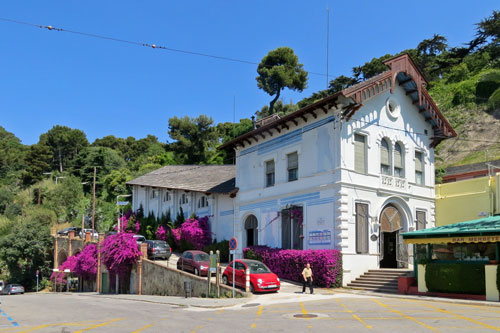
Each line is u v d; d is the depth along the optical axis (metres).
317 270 25.03
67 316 18.88
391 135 29.06
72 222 76.06
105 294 37.66
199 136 81.50
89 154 98.62
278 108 81.50
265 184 32.56
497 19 79.00
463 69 74.69
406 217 28.92
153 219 48.97
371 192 27.11
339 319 14.56
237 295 23.16
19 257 59.16
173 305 22.38
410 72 29.44
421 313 15.58
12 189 93.31
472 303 18.06
